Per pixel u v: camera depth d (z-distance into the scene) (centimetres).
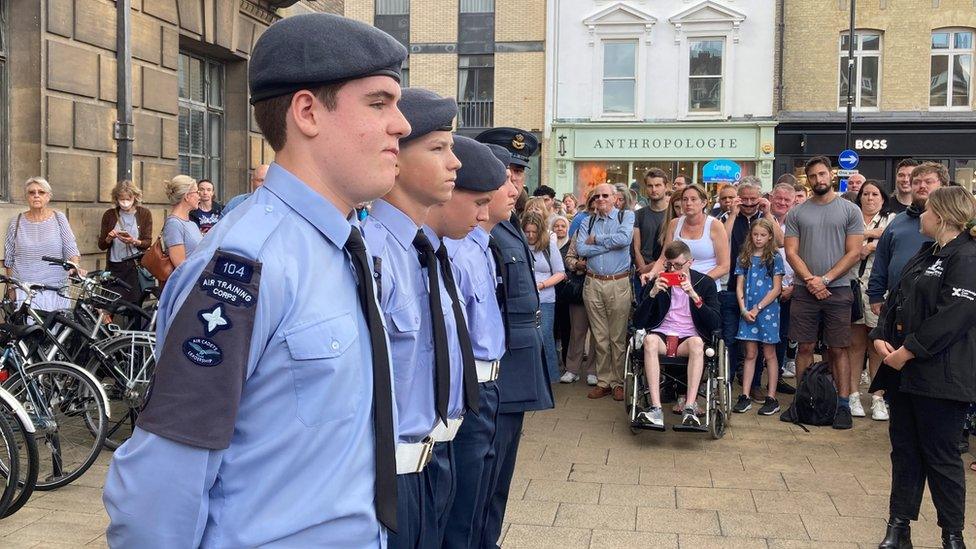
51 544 436
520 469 592
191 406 139
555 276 810
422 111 253
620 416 754
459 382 282
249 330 142
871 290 654
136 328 698
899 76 2223
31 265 691
